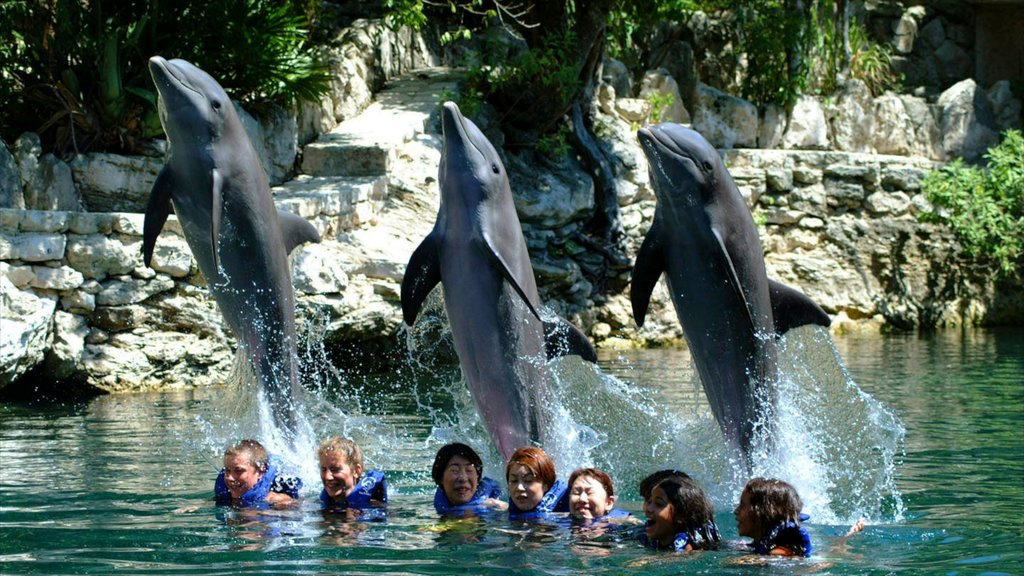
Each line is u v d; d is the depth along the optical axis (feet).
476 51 74.59
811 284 74.49
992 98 83.41
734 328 26.18
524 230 64.13
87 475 29.40
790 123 78.43
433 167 61.11
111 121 51.78
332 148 58.80
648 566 19.94
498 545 21.45
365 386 48.62
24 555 20.90
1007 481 28.55
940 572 19.80
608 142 70.44
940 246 76.95
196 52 55.62
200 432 36.29
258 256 28.25
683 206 25.64
